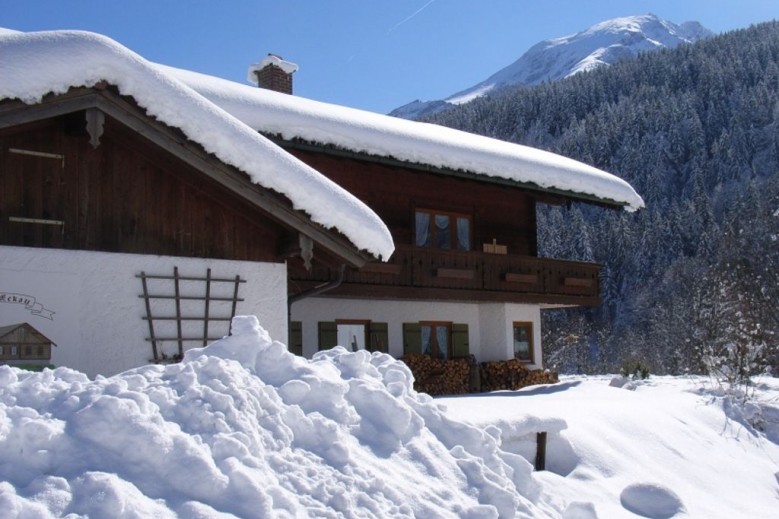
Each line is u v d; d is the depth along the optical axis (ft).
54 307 29.71
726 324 99.71
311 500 14.38
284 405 16.81
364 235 33.45
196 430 14.76
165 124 29.73
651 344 168.04
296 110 47.19
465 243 59.98
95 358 30.25
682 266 196.13
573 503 20.81
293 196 32.24
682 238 236.84
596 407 37.50
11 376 16.12
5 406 14.05
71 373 17.26
